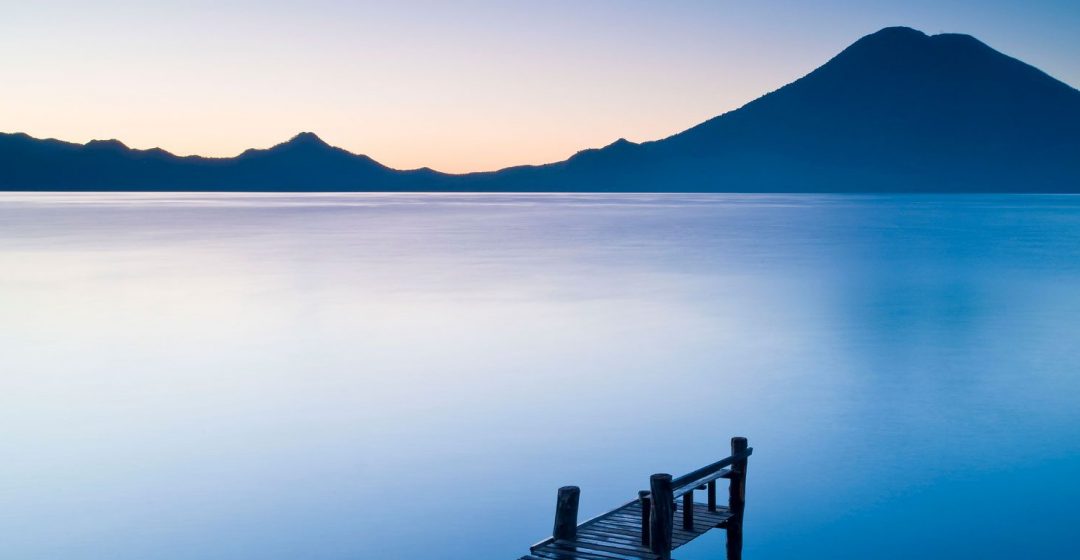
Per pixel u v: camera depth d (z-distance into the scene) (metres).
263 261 48.91
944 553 11.17
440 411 17.88
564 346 24.52
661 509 8.76
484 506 12.85
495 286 37.44
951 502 12.92
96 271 43.66
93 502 13.00
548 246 60.41
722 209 150.00
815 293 35.69
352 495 13.21
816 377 20.80
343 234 74.31
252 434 16.34
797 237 70.75
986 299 34.03
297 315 29.97
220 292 35.75
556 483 13.76
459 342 25.08
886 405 18.25
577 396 19.05
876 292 35.81
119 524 12.20
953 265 47.00
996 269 44.97
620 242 64.38
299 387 19.91
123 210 139.12
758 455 15.12
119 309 31.55
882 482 13.79
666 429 16.61
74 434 16.39
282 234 74.38
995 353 23.53
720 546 11.81
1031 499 12.96
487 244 62.38
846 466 14.52
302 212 132.00
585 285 37.91
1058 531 11.81
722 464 9.88
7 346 24.83
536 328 27.34
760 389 19.67
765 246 60.81
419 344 24.86
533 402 18.47
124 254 53.72
